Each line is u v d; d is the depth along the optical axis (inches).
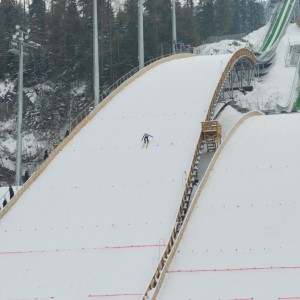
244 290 3791.8
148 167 5182.1
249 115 6240.2
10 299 4025.6
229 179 4901.6
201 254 4175.7
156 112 6082.7
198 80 6697.8
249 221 4402.1
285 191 4650.6
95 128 6008.9
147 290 3831.2
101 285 4005.9
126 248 4323.3
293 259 3996.1
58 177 5329.7
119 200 4852.4
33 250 4505.4
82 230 4611.2
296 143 5310.0
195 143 5403.5
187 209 4680.1
